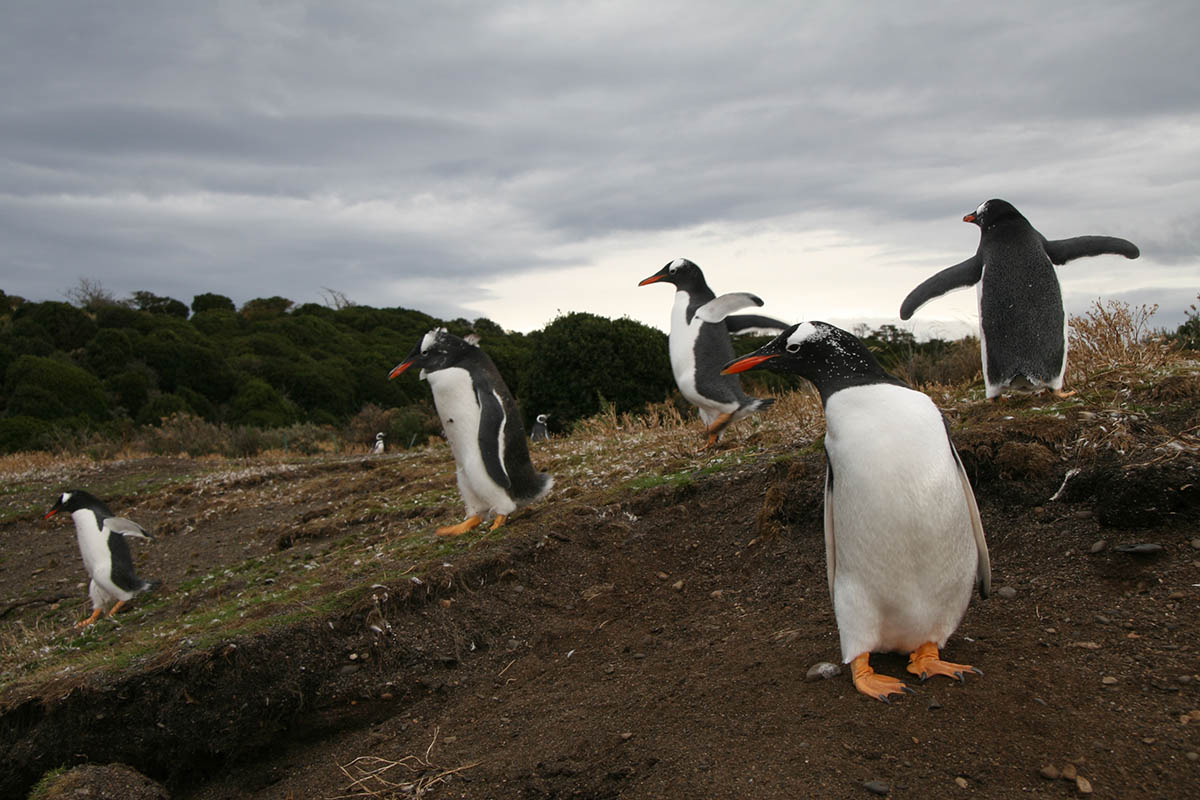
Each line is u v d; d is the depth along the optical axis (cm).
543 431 1582
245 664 473
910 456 317
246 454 2052
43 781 408
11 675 623
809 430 740
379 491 1023
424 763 394
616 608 534
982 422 577
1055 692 321
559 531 614
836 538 347
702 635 463
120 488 1316
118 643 618
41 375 2581
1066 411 551
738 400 748
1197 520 408
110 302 4184
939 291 596
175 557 903
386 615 520
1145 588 381
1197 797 262
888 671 360
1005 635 375
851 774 289
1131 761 280
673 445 845
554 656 489
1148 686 316
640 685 410
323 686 481
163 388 3078
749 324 765
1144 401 547
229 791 448
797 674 369
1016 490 492
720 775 304
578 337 1658
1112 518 428
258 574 746
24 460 1852
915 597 333
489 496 637
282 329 4069
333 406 3344
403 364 642
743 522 593
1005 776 281
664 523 623
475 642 516
